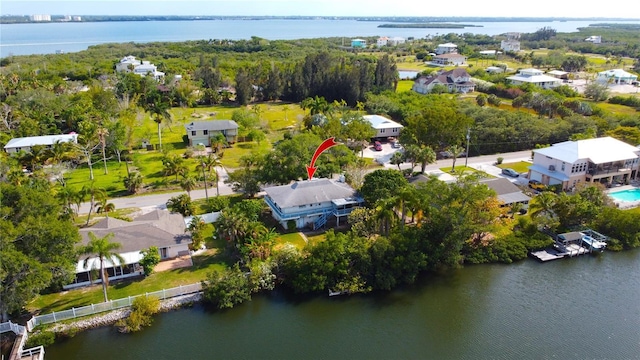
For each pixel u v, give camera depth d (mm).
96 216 71938
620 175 88438
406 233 59562
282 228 68812
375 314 52062
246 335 48344
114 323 49062
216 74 179375
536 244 64875
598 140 90625
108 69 193375
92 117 115688
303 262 55625
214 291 51688
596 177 85188
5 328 45688
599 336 48656
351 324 50312
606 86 161000
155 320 50062
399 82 196625
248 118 125188
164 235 59844
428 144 99438
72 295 52469
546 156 87938
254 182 77500
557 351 46438
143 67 195250
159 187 84688
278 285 55906
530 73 181875
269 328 49438
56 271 47094
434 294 55781
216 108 160125
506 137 109875
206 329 49000
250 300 53469
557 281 58438
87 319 48750
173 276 55938
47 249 45469
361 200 69875
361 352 46250
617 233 67500
